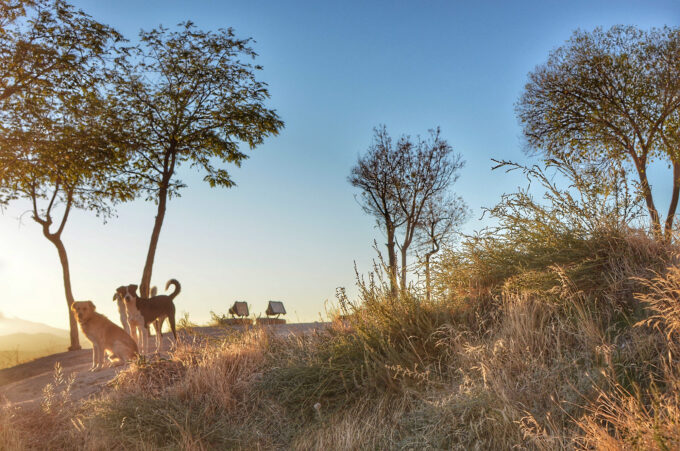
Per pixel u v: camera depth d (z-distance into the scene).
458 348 4.71
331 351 5.55
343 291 6.03
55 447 4.73
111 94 16.50
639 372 3.52
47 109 14.67
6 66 13.61
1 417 5.32
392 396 4.64
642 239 4.78
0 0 13.07
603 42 18.14
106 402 5.38
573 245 5.04
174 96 16.73
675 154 17.28
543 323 4.53
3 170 14.48
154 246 16.52
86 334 7.70
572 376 3.82
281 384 5.35
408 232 21.83
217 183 17.41
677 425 2.69
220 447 4.60
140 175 17.14
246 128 17.22
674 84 17.03
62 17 13.94
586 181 5.19
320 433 4.39
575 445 3.14
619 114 18.05
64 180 15.98
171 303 10.22
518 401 3.70
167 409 5.20
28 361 13.90
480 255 5.69
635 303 4.26
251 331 7.01
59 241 16.23
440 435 3.77
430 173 21.70
